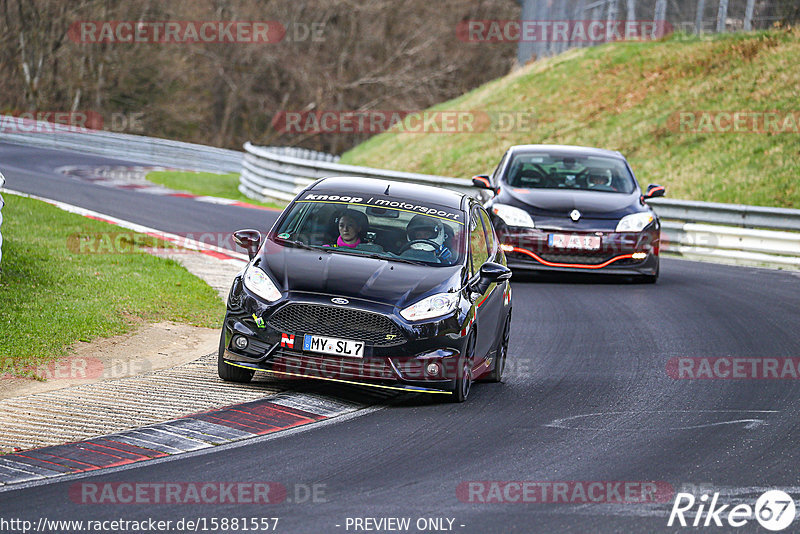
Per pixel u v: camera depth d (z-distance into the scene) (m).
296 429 24.66
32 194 74.31
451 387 27.44
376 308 26.75
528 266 49.09
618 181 52.62
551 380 31.52
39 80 197.50
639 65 117.62
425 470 21.73
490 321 30.53
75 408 25.31
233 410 25.88
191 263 49.66
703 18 121.62
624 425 26.23
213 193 98.69
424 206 31.45
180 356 32.31
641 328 40.09
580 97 116.50
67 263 44.53
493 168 106.00
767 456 23.69
